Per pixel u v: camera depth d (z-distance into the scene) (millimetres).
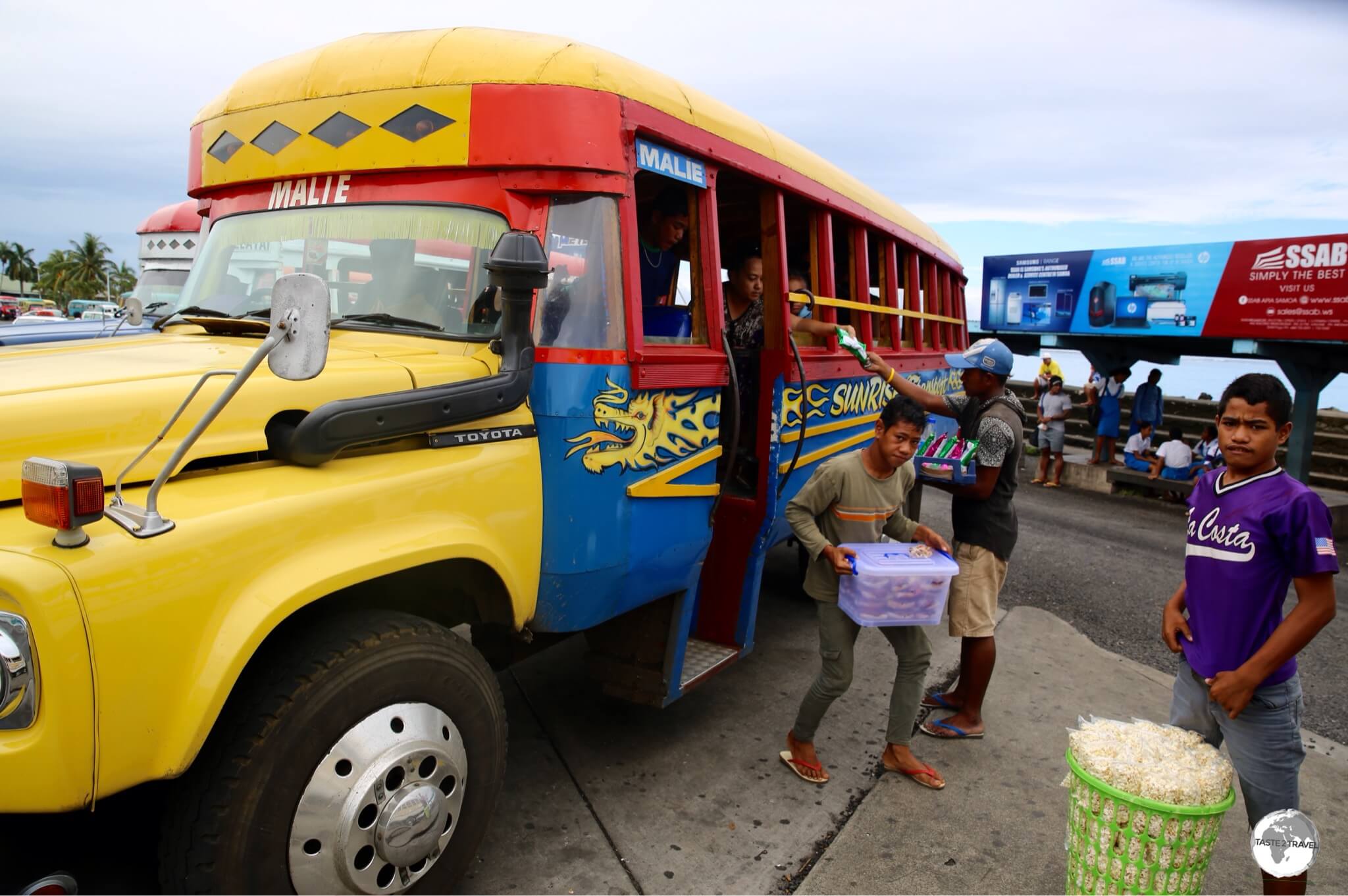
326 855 2324
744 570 4504
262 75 3566
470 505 2773
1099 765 2797
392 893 2498
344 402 2412
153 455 2197
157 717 1996
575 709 4613
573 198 3113
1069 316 14828
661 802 3777
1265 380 2900
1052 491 13680
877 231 6168
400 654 2477
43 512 1867
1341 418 15109
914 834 3648
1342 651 6535
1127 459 13758
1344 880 3525
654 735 4375
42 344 2980
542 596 3152
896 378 4793
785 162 4551
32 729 1851
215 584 2084
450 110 3113
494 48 3141
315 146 3359
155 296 10078
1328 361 12297
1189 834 2668
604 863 3330
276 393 2434
